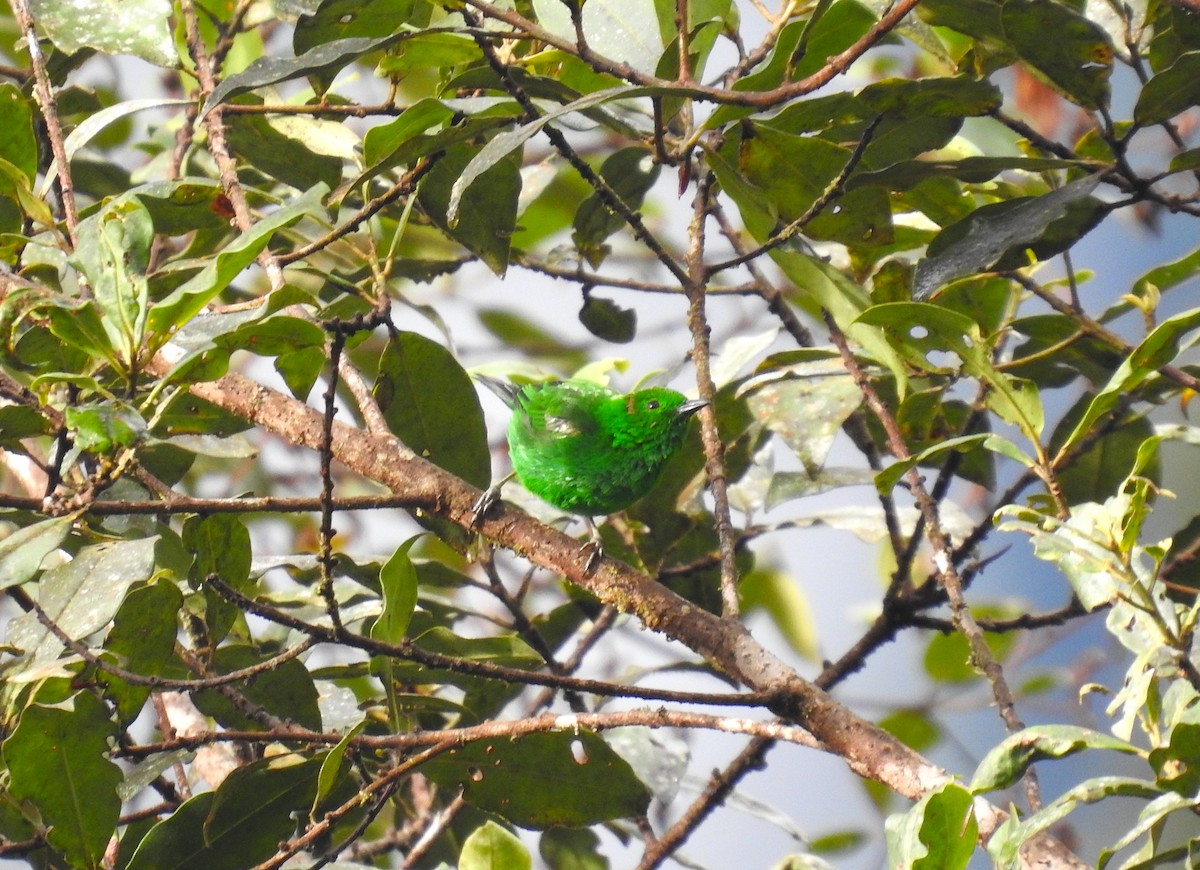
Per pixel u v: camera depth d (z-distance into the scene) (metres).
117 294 5.89
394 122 7.31
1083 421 5.92
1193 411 13.05
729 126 7.69
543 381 11.41
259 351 6.02
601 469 9.66
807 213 7.14
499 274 8.37
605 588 7.40
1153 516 13.30
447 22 8.61
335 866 7.39
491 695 9.12
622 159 9.84
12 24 12.25
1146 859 5.37
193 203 8.64
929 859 4.90
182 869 7.21
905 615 8.98
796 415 8.91
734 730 6.59
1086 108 7.53
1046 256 7.96
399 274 10.28
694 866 9.53
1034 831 4.90
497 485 7.71
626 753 9.64
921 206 8.53
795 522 10.36
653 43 7.95
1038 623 8.91
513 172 8.26
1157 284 8.30
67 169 7.64
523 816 7.75
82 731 6.50
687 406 9.46
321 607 9.23
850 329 7.54
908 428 9.05
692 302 7.98
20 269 8.29
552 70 9.04
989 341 8.67
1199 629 6.20
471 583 9.62
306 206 5.92
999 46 8.02
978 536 8.84
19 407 7.11
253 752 8.91
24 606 7.76
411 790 10.44
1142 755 5.08
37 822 6.94
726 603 7.30
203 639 8.43
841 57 6.19
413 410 8.26
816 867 8.34
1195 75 7.03
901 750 6.38
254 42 11.41
